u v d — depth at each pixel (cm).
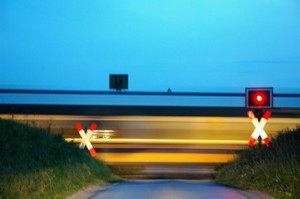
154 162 2548
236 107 2806
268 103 1988
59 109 2809
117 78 2969
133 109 2816
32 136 1877
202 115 2730
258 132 2067
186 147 2575
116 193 1475
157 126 2619
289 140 1977
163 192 1494
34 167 1479
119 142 2592
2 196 1072
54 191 1320
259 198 1369
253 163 1912
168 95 3791
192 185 1844
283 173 1474
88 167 1978
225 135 2642
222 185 1931
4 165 1356
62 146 1983
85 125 2684
